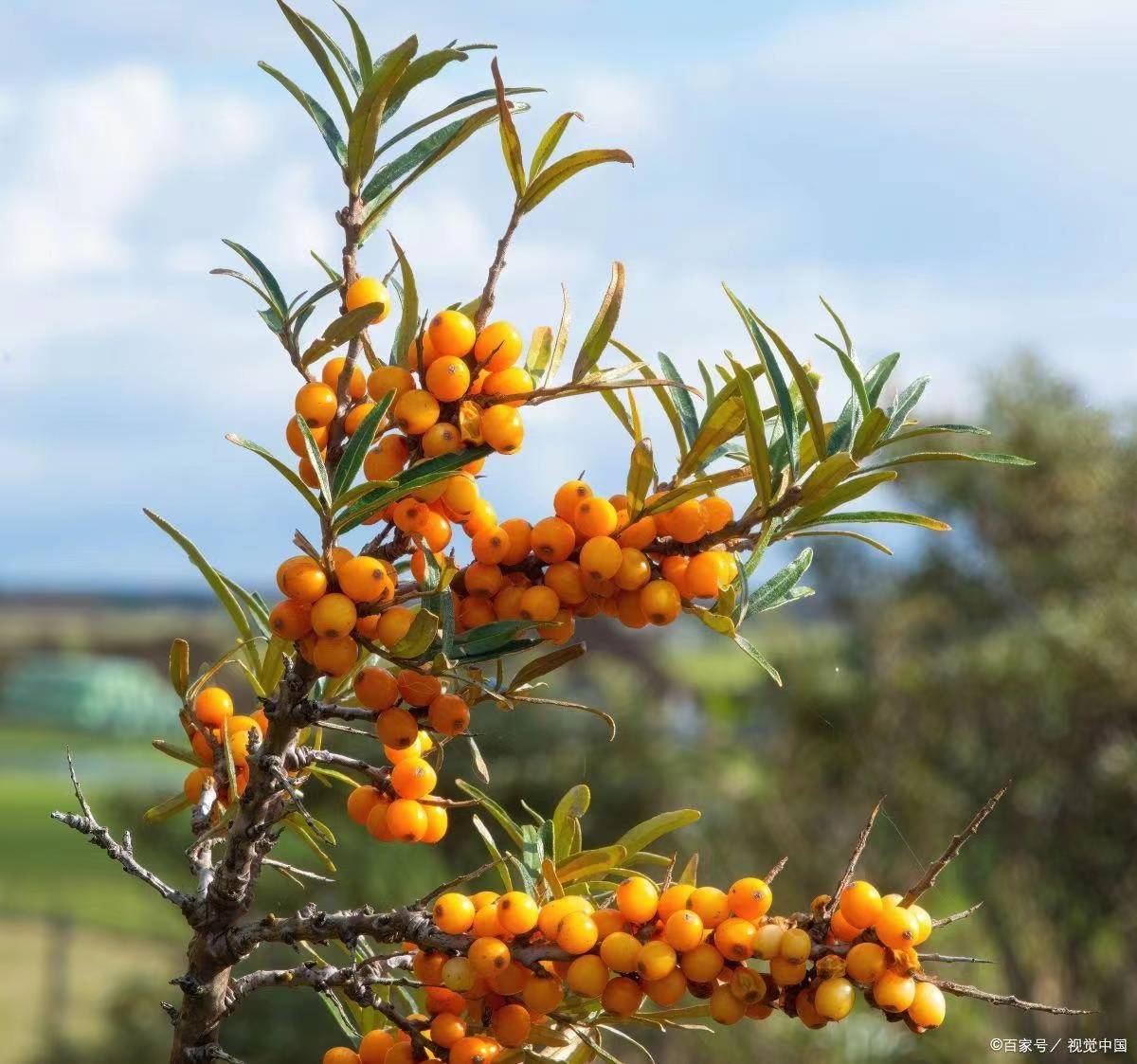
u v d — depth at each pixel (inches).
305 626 17.3
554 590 17.6
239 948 18.2
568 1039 18.1
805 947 16.6
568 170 17.9
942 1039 77.3
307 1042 66.0
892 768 94.0
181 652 18.8
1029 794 91.7
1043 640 94.2
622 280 17.7
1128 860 88.0
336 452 18.0
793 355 17.3
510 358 17.8
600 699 86.7
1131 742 91.6
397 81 18.2
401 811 18.1
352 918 17.8
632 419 18.7
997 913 88.8
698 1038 75.6
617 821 80.1
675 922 16.8
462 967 17.2
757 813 91.0
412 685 17.6
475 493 17.9
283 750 18.0
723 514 17.9
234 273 18.3
